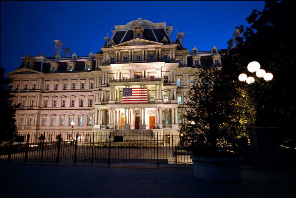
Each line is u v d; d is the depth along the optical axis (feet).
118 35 184.65
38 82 199.62
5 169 42.37
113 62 171.94
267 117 49.37
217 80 38.60
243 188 27.89
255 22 52.90
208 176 31.45
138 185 29.91
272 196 24.58
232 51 61.87
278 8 47.37
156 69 156.56
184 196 24.95
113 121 147.74
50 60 216.95
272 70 47.70
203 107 37.58
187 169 41.06
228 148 40.55
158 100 147.74
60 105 196.24
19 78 202.08
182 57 176.65
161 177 34.58
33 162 49.96
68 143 142.31
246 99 54.54
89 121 190.90
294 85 45.75
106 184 30.53
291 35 44.14
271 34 48.19
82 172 38.93
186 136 37.73
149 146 110.01
